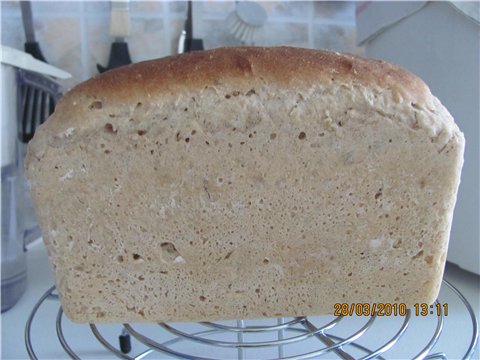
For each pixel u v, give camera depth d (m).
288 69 0.23
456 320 0.36
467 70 0.37
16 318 0.38
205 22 0.51
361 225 0.25
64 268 0.25
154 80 0.23
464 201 0.39
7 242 0.40
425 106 0.23
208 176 0.24
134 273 0.25
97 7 0.50
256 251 0.25
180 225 0.25
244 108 0.23
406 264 0.26
